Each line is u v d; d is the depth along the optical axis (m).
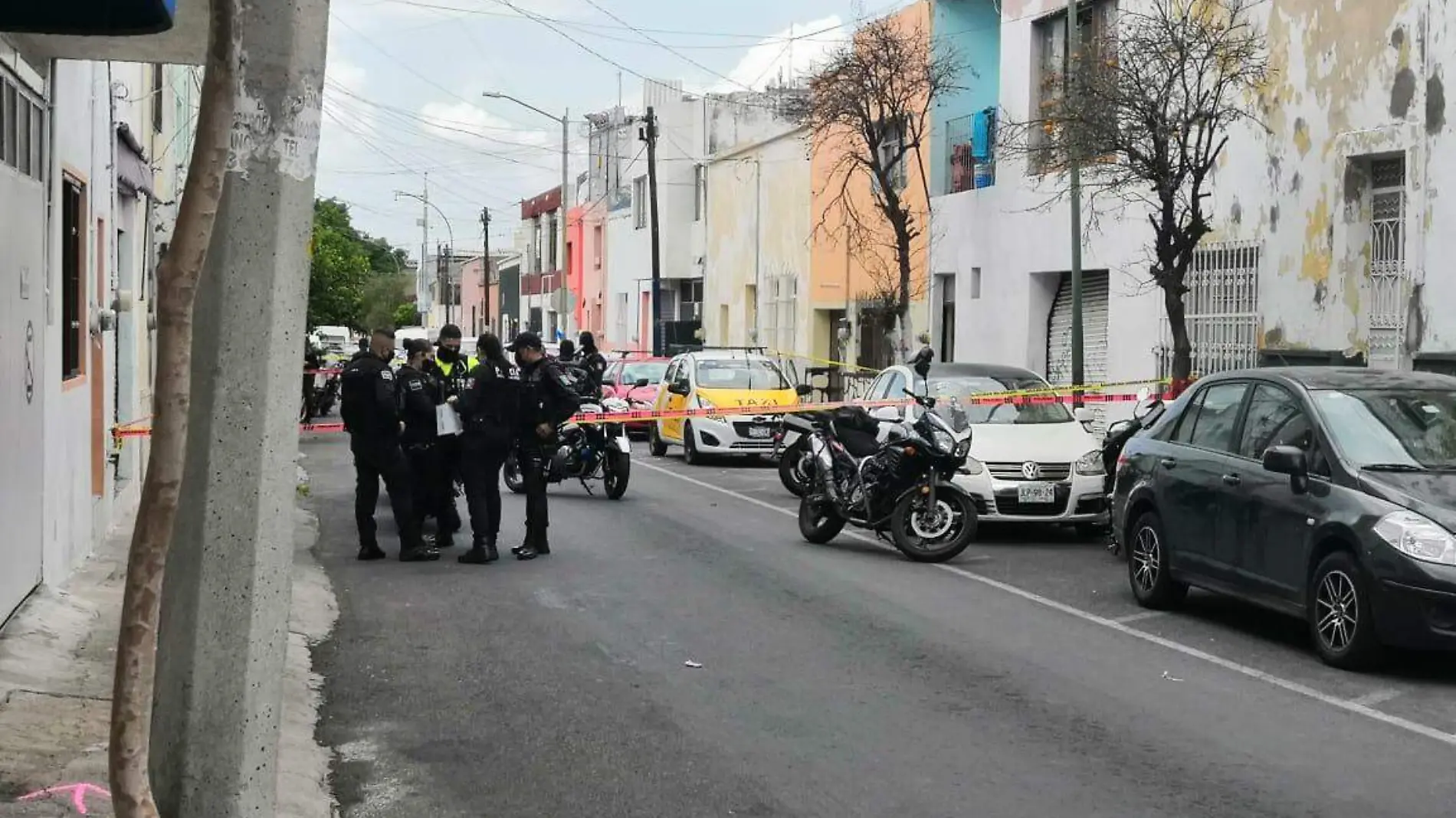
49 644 8.74
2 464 8.61
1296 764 6.96
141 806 3.56
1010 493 14.65
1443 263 14.95
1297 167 17.38
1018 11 24.36
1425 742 7.38
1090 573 12.99
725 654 9.42
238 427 4.57
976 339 26.17
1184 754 7.14
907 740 7.38
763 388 24.88
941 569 13.12
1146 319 20.73
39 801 5.83
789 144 37.75
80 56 10.19
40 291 9.76
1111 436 14.94
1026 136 24.08
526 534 13.84
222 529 4.57
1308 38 17.12
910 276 28.12
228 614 4.58
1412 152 15.36
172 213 20.48
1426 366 15.20
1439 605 8.40
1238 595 10.12
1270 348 17.97
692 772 6.83
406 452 13.88
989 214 25.59
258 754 4.65
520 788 6.59
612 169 58.72
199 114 3.52
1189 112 17.22
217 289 4.54
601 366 24.09
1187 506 10.68
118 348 16.39
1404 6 15.55
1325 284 16.92
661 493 19.47
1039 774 6.80
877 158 26.23
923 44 26.97
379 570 12.77
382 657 9.27
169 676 4.59
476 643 9.74
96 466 13.58
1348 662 8.93
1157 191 16.80
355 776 6.79
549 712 7.93
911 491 13.48
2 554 8.64
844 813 6.21
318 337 51.06
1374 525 8.75
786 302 37.84
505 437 13.18
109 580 11.37
